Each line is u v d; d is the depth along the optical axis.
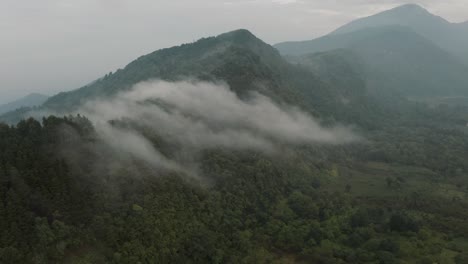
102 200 97.75
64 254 83.31
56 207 88.06
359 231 126.31
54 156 98.50
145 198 106.00
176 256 99.19
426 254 112.25
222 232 115.44
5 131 98.56
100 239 90.44
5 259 73.69
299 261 114.88
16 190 83.88
